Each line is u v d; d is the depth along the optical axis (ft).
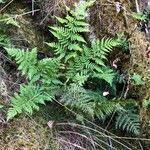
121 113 2.55
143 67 2.60
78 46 2.61
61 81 2.63
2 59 2.64
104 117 2.56
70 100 2.45
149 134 2.56
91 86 2.67
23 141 2.28
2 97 2.45
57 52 2.61
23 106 2.31
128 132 2.60
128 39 2.66
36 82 2.56
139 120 2.55
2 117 2.35
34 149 2.27
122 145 2.57
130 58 2.63
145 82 2.56
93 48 2.62
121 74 2.64
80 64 2.61
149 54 2.63
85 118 2.56
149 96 2.53
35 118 2.43
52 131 2.43
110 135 2.58
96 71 2.66
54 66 2.50
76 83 2.51
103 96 2.58
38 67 2.50
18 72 2.62
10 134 2.29
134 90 2.58
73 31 2.62
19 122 2.36
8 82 2.56
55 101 2.58
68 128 2.50
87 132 2.51
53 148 2.34
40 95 2.42
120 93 2.66
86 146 2.46
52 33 2.61
